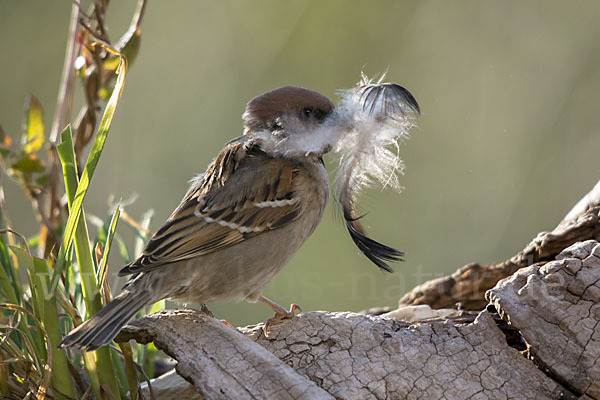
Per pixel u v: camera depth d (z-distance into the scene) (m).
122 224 15.23
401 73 17.67
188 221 7.21
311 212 7.84
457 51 17.61
